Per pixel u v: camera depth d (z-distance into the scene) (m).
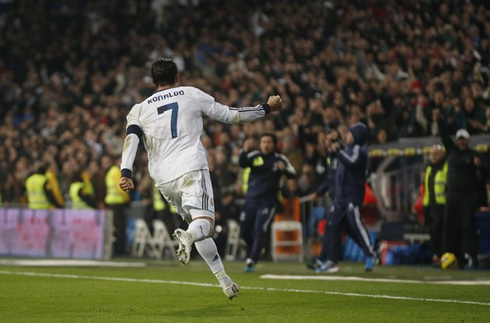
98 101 70.56
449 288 25.16
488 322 16.83
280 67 57.28
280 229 45.12
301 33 60.22
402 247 41.06
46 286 27.08
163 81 19.78
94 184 53.50
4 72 81.19
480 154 39.50
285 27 62.06
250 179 35.81
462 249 37.69
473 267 38.19
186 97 19.34
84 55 78.00
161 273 34.16
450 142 36.97
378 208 43.19
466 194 36.66
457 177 36.62
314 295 23.08
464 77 45.16
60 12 83.06
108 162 54.00
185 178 18.73
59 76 75.75
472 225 36.66
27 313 19.17
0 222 55.03
